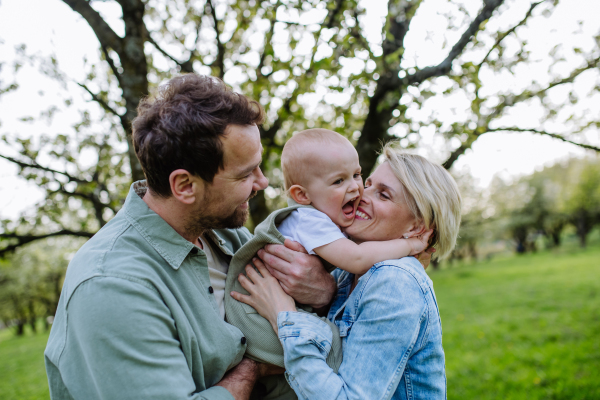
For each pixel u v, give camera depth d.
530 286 13.16
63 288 1.21
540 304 9.62
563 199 34.28
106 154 4.56
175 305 1.19
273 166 3.99
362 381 1.18
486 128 3.15
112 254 1.17
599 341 5.93
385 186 1.51
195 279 1.35
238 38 4.15
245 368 1.36
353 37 2.92
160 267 1.24
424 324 1.28
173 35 4.16
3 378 8.62
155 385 1.03
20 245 3.63
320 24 3.07
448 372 5.39
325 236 1.46
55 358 1.12
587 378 4.62
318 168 1.59
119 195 4.42
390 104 3.17
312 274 1.45
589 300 9.30
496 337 6.97
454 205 1.53
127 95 2.61
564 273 15.90
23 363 10.28
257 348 1.40
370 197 1.55
